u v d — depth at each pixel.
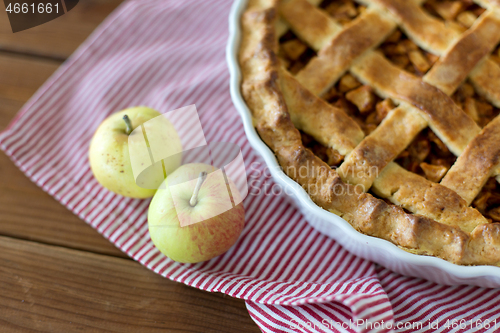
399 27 0.58
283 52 0.58
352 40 0.56
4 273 0.55
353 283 0.54
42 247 0.57
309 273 0.55
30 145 0.61
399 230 0.51
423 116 0.54
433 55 0.57
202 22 0.69
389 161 0.53
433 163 0.55
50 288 0.55
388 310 0.51
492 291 0.54
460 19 0.59
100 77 0.65
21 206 0.58
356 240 0.51
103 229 0.57
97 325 0.53
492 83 0.56
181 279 0.54
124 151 0.55
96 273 0.56
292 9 0.58
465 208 0.52
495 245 0.50
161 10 0.69
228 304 0.54
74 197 0.59
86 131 0.62
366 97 0.56
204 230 0.53
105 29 0.68
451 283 0.54
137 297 0.55
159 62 0.66
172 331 0.53
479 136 0.54
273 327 0.53
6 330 0.53
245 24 0.58
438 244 0.51
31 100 0.63
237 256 0.56
